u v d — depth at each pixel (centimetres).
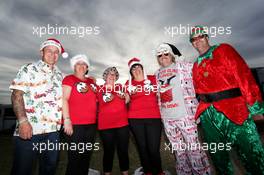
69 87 256
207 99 241
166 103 281
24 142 211
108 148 313
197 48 255
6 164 422
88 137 262
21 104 208
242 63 222
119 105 316
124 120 316
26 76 215
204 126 249
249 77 216
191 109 270
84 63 277
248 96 213
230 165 239
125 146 316
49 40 239
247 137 216
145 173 302
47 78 232
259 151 213
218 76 233
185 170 274
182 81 275
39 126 218
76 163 252
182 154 276
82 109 258
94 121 271
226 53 230
